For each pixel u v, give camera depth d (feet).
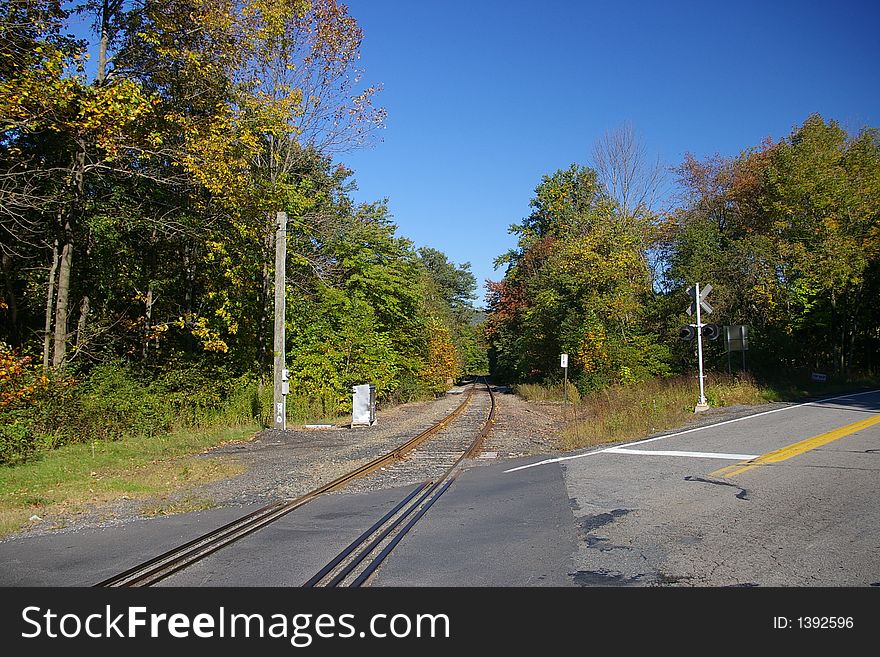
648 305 126.41
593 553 20.25
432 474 38.27
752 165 124.57
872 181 109.09
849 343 124.16
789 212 110.93
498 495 30.55
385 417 89.10
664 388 85.20
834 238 106.83
